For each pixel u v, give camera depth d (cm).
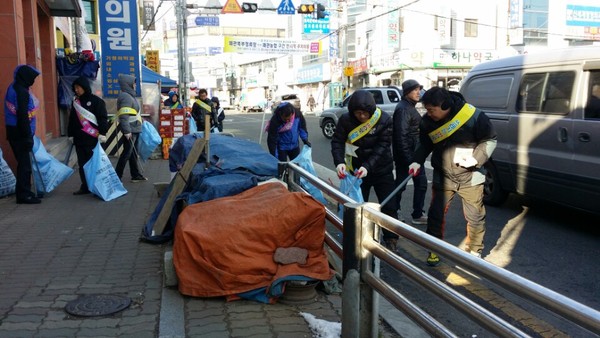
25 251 537
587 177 600
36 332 357
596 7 3628
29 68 732
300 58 5591
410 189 911
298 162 593
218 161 609
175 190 569
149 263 502
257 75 6756
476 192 491
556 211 740
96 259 512
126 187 912
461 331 393
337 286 438
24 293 425
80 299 413
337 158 548
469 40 3419
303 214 416
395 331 382
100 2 1501
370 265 326
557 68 657
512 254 566
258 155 632
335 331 359
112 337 353
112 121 1351
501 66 759
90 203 766
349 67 3319
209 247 409
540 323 401
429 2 3322
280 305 409
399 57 3394
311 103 4928
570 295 456
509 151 717
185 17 2478
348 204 326
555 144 645
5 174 780
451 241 618
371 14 3834
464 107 471
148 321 378
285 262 410
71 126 814
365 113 518
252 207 433
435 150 498
